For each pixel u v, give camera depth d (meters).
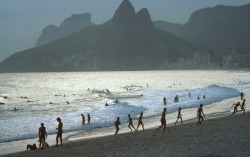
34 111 67.12
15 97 110.19
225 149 20.64
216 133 27.06
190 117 46.47
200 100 74.12
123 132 36.19
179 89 127.00
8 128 43.41
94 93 122.12
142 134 30.44
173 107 62.31
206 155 19.34
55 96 112.81
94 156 21.44
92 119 49.97
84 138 33.53
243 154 19.12
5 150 29.70
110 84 192.88
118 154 21.48
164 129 30.84
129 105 69.50
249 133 26.05
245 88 114.44
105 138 30.11
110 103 77.62
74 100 94.31
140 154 20.97
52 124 46.56
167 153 20.64
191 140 24.62
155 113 54.47
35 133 39.44
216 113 47.59
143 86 157.38
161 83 184.12
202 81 194.38
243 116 39.34
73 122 47.59
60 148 25.95
